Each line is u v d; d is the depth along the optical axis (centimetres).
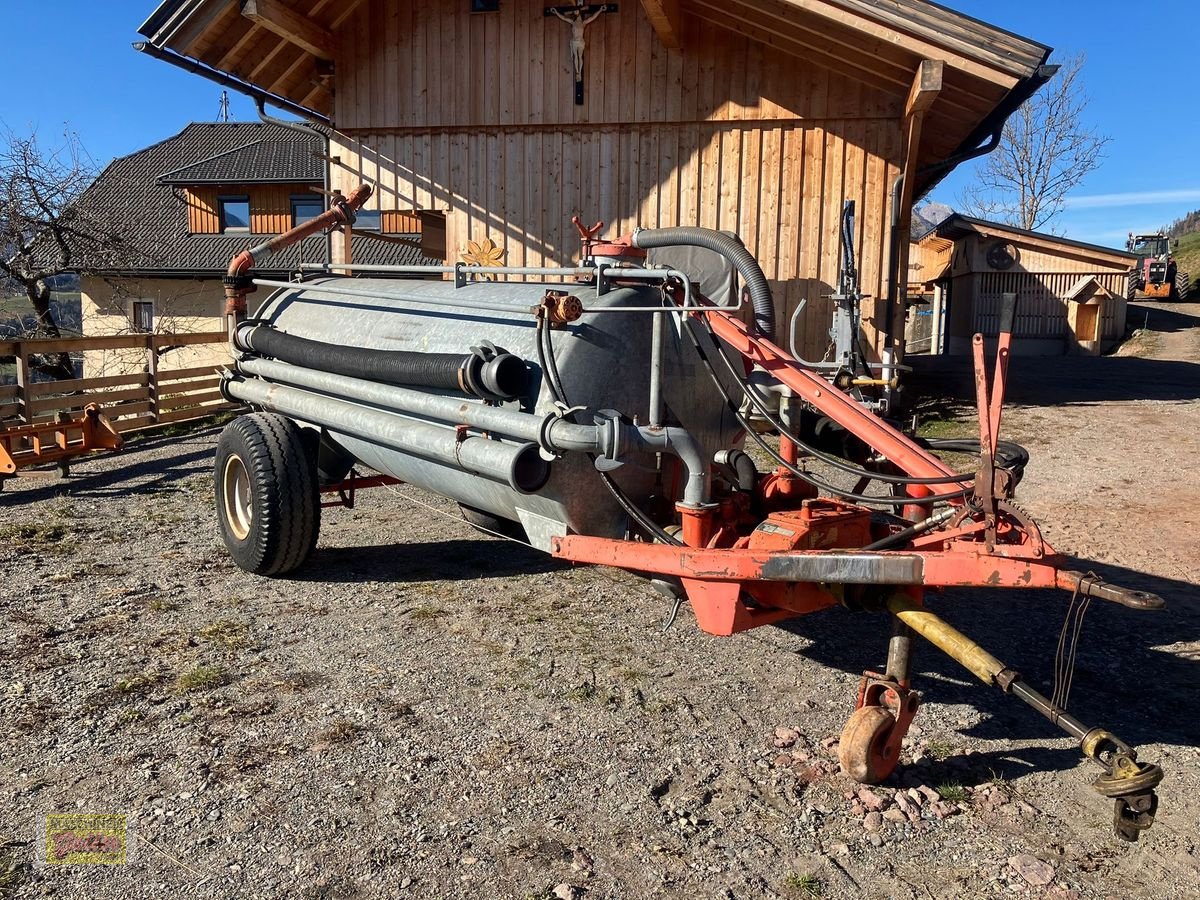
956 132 1284
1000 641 561
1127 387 1753
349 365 552
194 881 319
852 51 1143
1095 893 322
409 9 1341
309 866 327
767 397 539
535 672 498
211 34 1195
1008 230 2886
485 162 1349
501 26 1323
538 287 537
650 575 464
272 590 627
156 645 524
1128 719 459
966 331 3055
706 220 1304
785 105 1266
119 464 1095
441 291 588
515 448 439
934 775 402
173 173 2956
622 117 1305
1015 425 1301
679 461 491
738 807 372
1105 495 911
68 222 2112
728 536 440
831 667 516
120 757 400
